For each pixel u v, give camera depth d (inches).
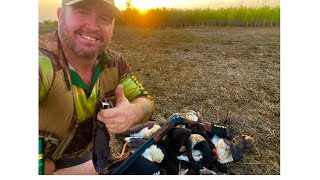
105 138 24.4
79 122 23.9
